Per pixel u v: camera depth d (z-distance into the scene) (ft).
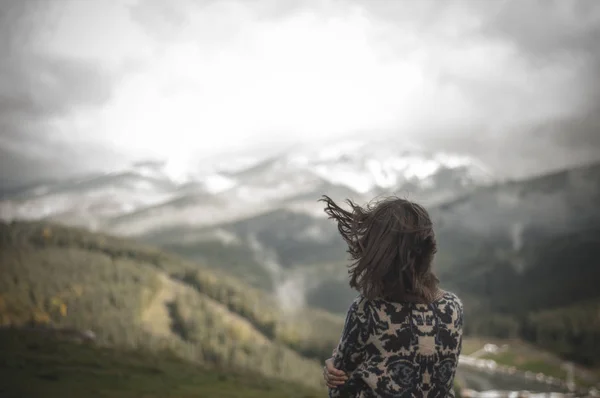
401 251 10.28
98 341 210.79
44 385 94.17
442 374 10.29
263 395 135.23
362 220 11.27
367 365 10.29
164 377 134.31
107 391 97.76
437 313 10.38
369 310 10.38
